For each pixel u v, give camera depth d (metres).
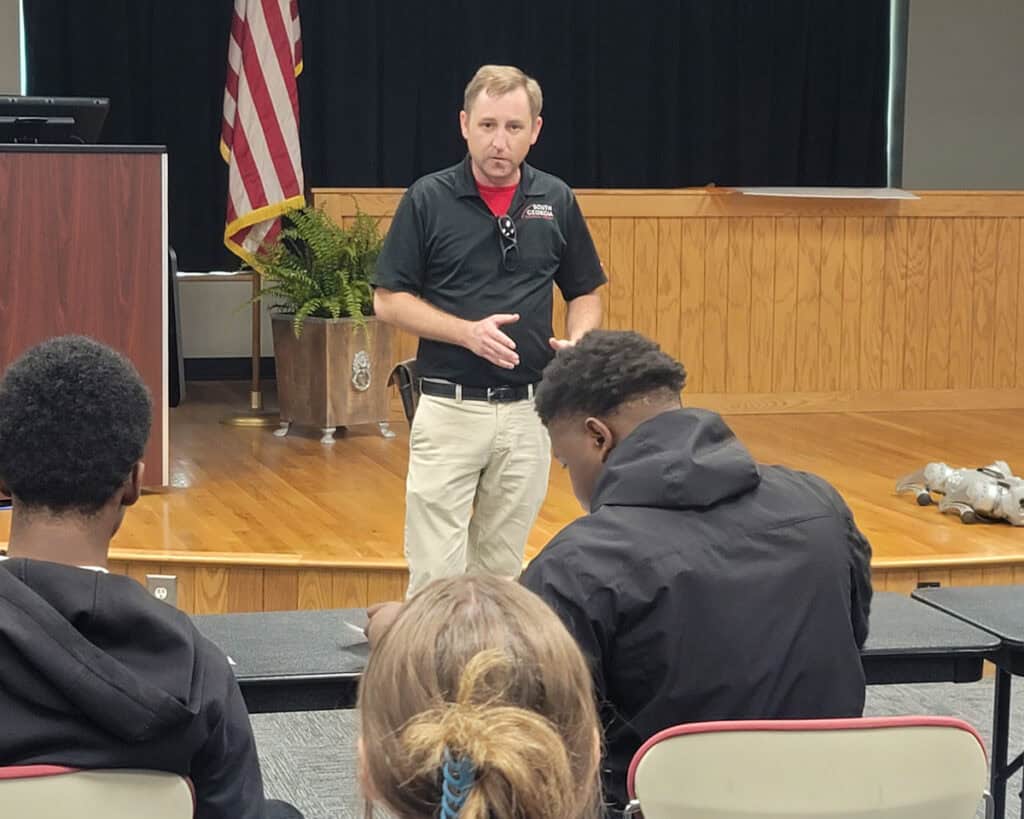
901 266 7.69
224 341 8.91
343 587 4.52
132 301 5.22
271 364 8.93
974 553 4.72
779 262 7.56
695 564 1.93
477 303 3.72
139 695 1.55
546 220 3.75
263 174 7.14
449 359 3.69
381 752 1.07
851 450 6.67
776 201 7.50
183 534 4.86
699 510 1.99
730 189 7.48
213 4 8.49
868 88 9.65
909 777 1.80
